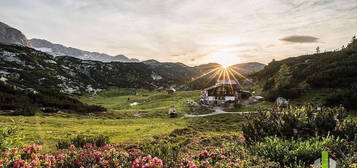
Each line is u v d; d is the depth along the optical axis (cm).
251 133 1808
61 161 876
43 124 5584
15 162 768
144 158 865
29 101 8938
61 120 6612
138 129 5525
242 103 11450
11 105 7744
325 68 12212
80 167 833
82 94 18875
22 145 974
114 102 15912
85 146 1141
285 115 1742
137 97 17500
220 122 7381
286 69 12850
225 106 11100
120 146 2048
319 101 9238
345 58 13088
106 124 6781
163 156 1016
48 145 3203
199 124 6894
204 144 2267
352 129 1603
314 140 1381
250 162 1005
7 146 900
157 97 15900
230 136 2658
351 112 7488
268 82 14575
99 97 18875
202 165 927
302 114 1770
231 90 12444
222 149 1284
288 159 1091
